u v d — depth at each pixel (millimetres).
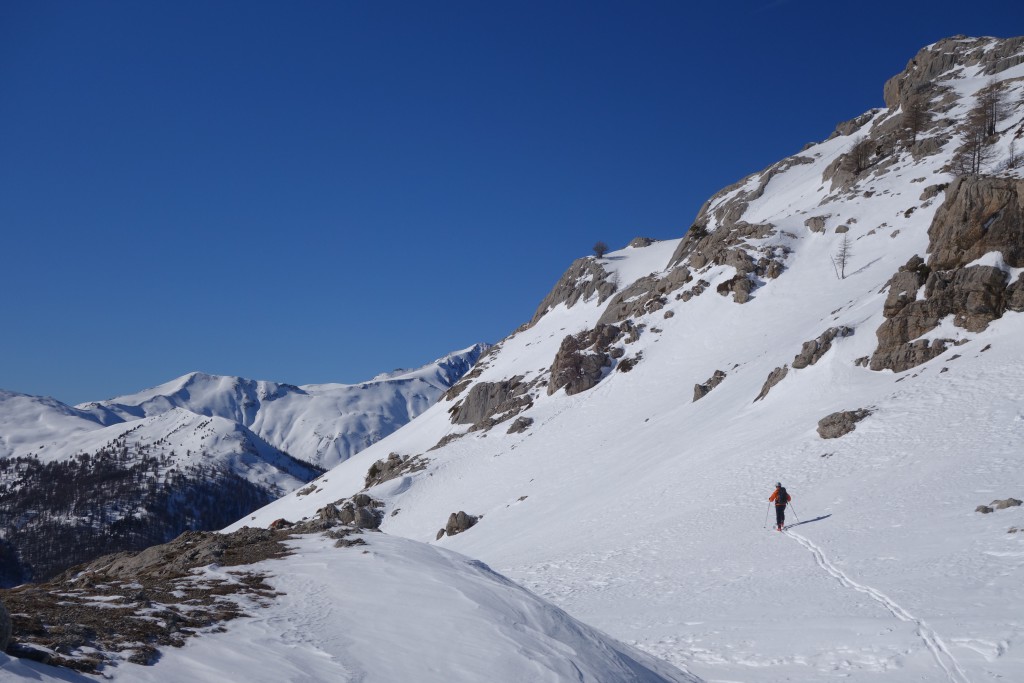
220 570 15781
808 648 17938
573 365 95938
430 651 12188
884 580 22359
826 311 75938
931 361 46875
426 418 128625
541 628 14328
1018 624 17000
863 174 116938
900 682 15102
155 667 10109
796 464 40281
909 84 151750
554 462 73938
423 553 17672
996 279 47000
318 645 11812
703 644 19734
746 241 102875
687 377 81500
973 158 97312
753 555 29188
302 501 110062
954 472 31484
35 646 9664
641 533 38094
